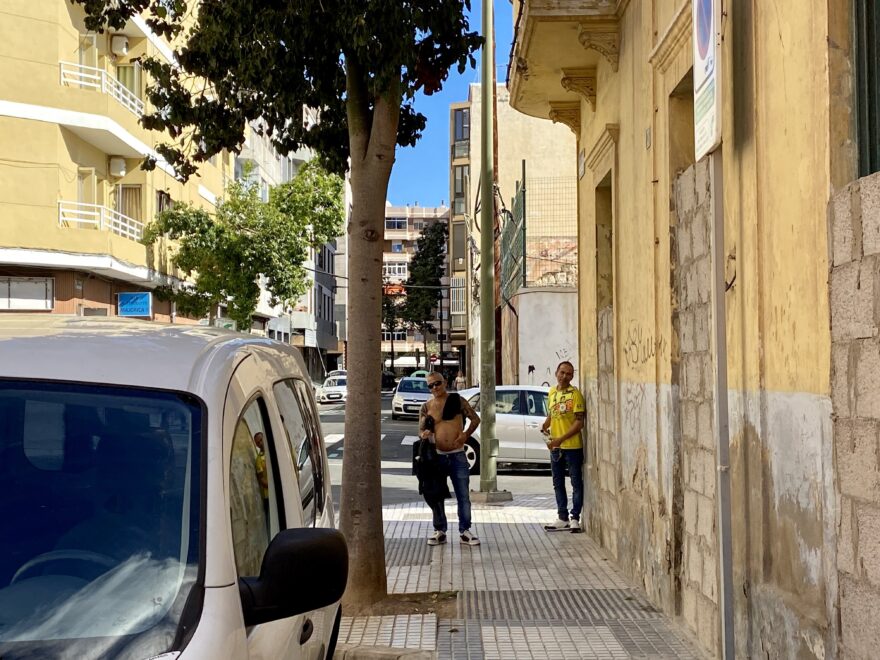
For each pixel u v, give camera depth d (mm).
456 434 10180
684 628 6457
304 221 30641
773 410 4598
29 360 2721
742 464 5121
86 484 2510
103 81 25250
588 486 11008
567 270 25625
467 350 50250
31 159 23359
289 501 3328
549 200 26406
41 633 2225
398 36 7012
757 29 4785
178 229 27734
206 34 8195
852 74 3846
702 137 5027
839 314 3744
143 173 27828
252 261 29109
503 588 8000
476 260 45250
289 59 7855
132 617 2258
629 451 8430
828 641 3850
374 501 7312
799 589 4238
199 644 2172
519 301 22406
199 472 2516
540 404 17891
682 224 6672
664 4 7055
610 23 8930
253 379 3166
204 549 2389
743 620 5113
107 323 3232
